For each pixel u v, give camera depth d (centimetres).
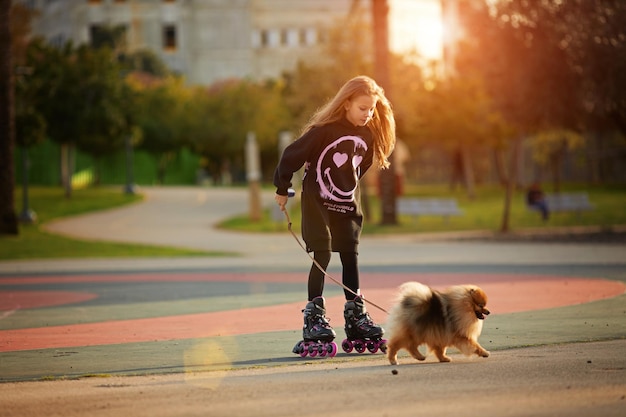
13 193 3988
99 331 1246
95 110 6881
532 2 3409
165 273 2491
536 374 777
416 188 8331
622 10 3297
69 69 6894
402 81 5941
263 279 2186
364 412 655
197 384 789
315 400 700
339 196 950
